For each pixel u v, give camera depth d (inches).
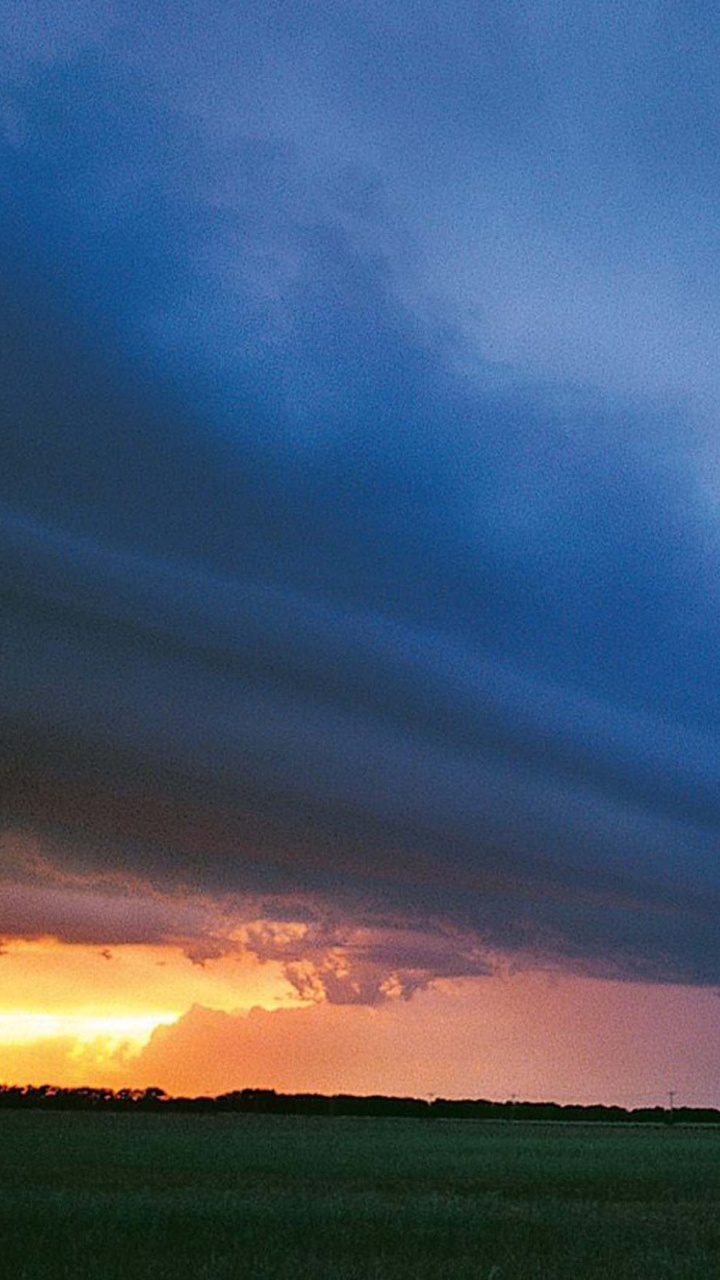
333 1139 3577.8
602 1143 3708.2
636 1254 1091.9
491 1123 6097.4
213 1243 1097.4
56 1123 4311.0
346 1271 950.4
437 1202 1515.7
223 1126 4411.9
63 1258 984.9
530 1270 983.0
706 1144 3762.3
